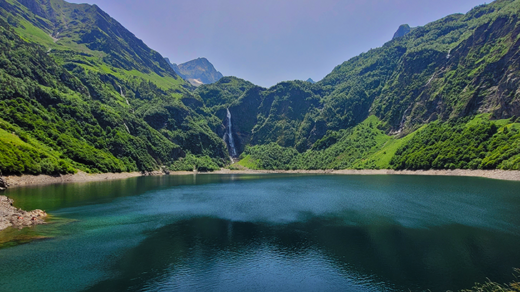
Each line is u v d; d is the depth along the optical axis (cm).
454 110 19038
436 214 6362
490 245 4341
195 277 3359
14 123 13388
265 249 4297
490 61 18450
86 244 4428
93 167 15075
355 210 6988
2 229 4841
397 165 18050
